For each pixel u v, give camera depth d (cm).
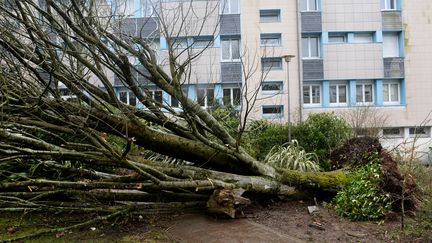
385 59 2169
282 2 2139
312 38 2200
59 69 500
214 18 1562
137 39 576
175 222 494
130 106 541
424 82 2194
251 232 453
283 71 2084
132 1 1310
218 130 559
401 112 2172
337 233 456
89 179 561
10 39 500
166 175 499
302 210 542
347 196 530
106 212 514
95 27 571
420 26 2202
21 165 566
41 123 484
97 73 499
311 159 891
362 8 2167
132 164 460
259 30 2062
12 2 506
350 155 626
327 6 2155
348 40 2186
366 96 2192
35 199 513
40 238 446
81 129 466
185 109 534
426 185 650
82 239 442
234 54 1977
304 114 2042
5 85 462
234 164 574
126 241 434
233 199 491
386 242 428
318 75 2123
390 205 512
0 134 432
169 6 1127
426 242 425
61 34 484
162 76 545
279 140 1008
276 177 571
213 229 464
